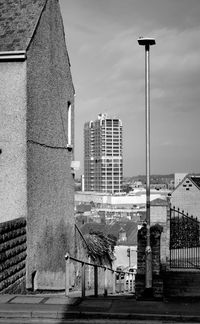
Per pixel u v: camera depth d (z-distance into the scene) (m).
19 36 14.72
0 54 14.22
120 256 65.12
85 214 119.69
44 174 16.06
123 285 28.97
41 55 15.80
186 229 15.52
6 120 14.38
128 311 9.52
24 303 10.17
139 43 11.91
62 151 18.36
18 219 13.58
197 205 47.22
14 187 14.30
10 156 14.33
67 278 13.27
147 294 11.17
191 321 9.10
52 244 16.83
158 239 11.75
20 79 14.30
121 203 154.25
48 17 16.56
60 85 18.19
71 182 19.62
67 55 19.19
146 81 11.98
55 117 17.45
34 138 15.05
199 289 12.26
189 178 47.72
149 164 11.81
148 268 11.24
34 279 14.95
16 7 15.83
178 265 14.24
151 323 8.95
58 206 17.72
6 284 12.50
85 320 9.10
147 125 11.98
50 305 9.98
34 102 15.05
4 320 9.15
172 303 10.32
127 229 73.62
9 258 12.80
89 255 22.23
